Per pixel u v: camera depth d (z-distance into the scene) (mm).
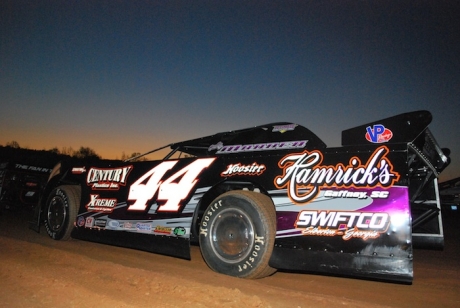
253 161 4328
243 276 4113
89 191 5961
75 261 4754
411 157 4086
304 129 4324
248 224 4098
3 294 3551
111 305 3252
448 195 16891
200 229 4484
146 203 5109
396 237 3400
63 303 3307
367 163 3668
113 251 5805
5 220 9594
